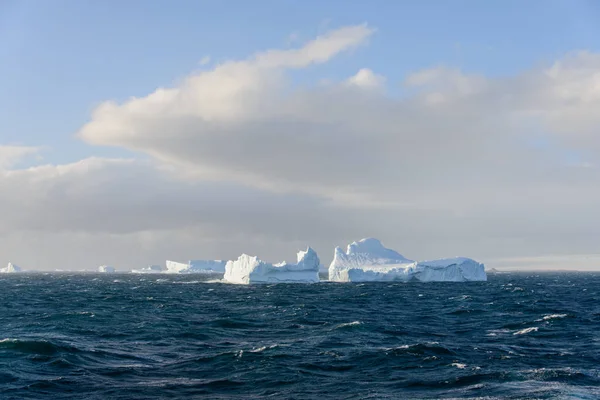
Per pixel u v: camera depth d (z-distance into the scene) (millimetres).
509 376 24719
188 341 35562
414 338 37188
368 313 56219
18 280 182375
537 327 42781
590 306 68062
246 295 89188
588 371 26047
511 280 190875
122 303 69438
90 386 23078
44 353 29031
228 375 25328
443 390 22594
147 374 25469
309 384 23734
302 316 52094
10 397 21141
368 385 23547
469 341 35781
